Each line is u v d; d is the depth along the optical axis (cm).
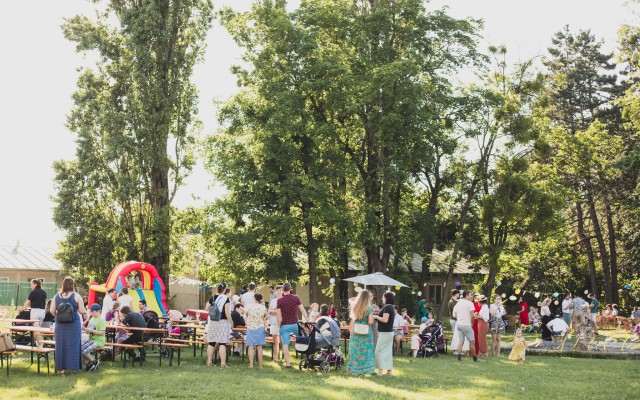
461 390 1402
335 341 1728
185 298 4991
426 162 3766
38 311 2011
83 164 3762
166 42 3625
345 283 4484
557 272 5388
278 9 3784
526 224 4216
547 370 1836
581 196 5088
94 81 3791
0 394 1234
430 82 3938
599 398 1322
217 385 1391
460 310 2119
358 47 3800
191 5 3719
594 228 5119
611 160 4781
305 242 3806
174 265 3884
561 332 2614
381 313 1639
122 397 1230
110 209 3838
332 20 3759
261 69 3675
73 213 3797
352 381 1504
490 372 1766
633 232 4969
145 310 2141
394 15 3866
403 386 1440
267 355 2091
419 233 3944
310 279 3731
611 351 2431
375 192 3844
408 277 4175
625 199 4797
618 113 5853
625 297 5153
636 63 4094
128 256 3712
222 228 3678
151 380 1435
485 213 4041
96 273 3828
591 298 3384
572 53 6381
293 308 1795
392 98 3609
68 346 1500
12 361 1738
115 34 3800
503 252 4281
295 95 3522
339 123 3919
